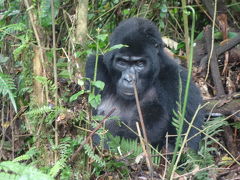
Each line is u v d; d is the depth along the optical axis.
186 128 6.80
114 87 7.36
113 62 7.04
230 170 5.64
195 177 5.11
